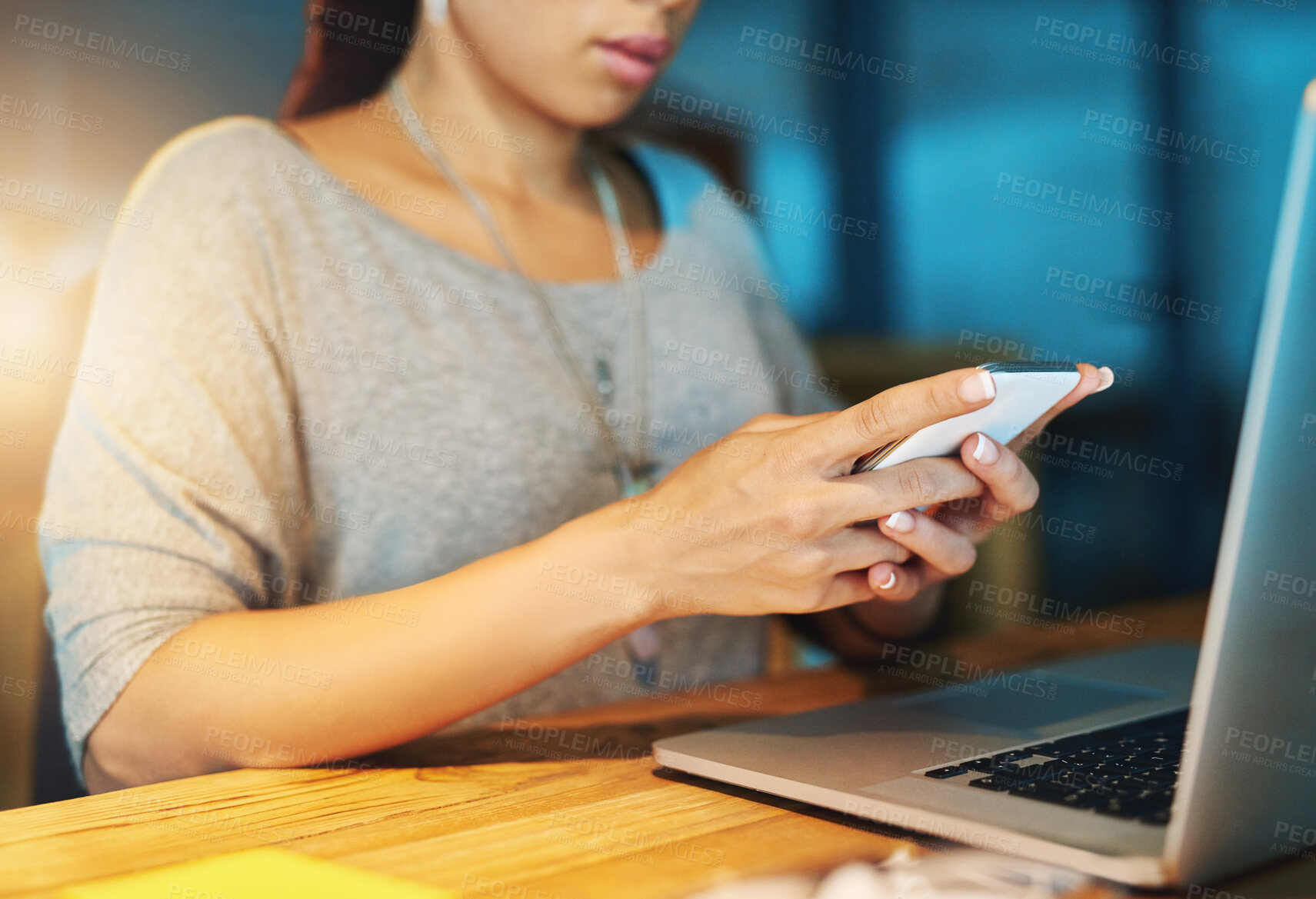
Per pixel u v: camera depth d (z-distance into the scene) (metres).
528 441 1.02
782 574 0.56
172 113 1.05
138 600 0.72
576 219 1.16
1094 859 0.38
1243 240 2.21
